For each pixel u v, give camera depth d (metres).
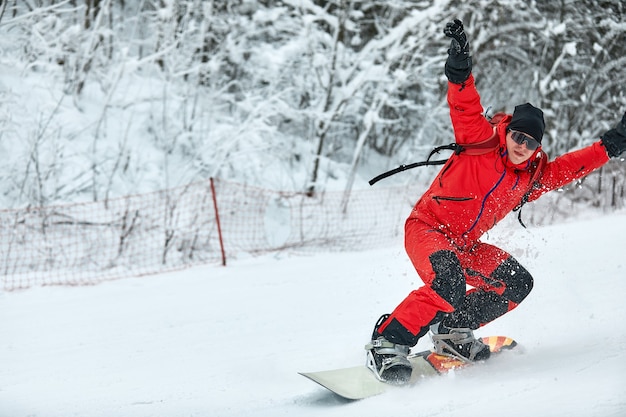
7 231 13.57
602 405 3.49
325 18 18.11
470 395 4.15
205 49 18.86
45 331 8.05
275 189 17.42
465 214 4.85
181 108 17.53
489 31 20.16
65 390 5.45
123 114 16.92
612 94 21.80
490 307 5.06
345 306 8.31
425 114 20.42
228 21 18.17
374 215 17.75
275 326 7.50
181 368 5.97
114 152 15.67
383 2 18.83
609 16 20.58
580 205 20.03
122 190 15.19
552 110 20.64
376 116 18.00
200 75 18.17
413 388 4.57
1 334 7.98
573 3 20.58
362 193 18.67
